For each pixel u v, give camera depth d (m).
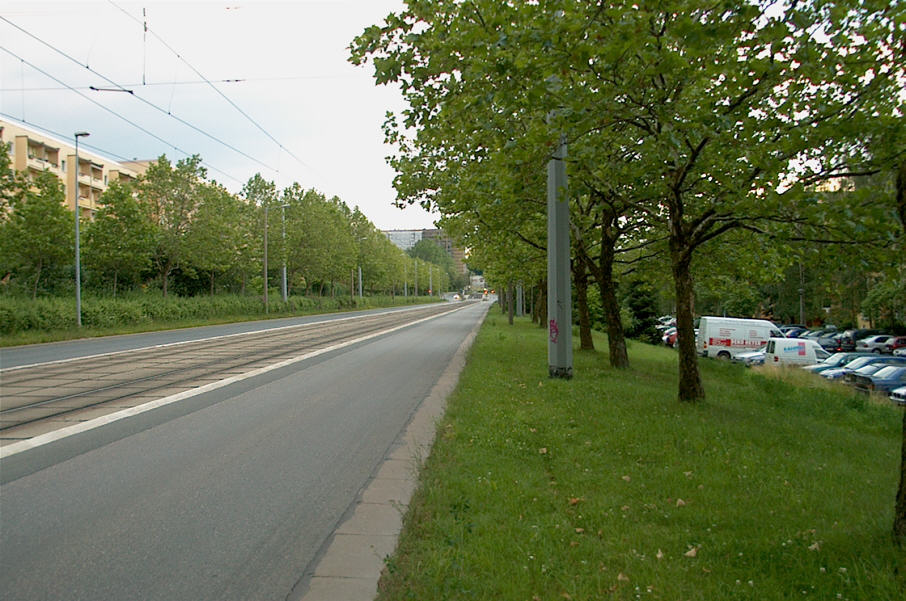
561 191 7.88
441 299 157.12
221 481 5.51
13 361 15.94
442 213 17.25
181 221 39.00
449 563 3.61
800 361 27.19
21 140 50.22
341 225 68.06
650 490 5.31
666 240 16.44
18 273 31.30
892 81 7.11
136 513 4.69
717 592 3.40
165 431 7.49
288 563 3.81
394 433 7.46
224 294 50.97
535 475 5.64
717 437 7.24
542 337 26.67
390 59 7.57
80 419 8.16
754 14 5.24
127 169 65.62
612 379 12.61
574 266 21.05
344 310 71.19
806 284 48.66
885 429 10.46
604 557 3.88
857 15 7.20
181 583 3.54
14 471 5.77
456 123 8.29
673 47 7.27
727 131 7.18
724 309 58.12
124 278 38.03
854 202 6.26
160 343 22.06
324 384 11.66
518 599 3.25
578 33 5.68
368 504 4.89
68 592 3.42
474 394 9.98
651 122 8.69
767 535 4.25
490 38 6.02
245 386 11.27
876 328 43.84
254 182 52.75
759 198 7.48
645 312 37.31
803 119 7.59
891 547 3.78
